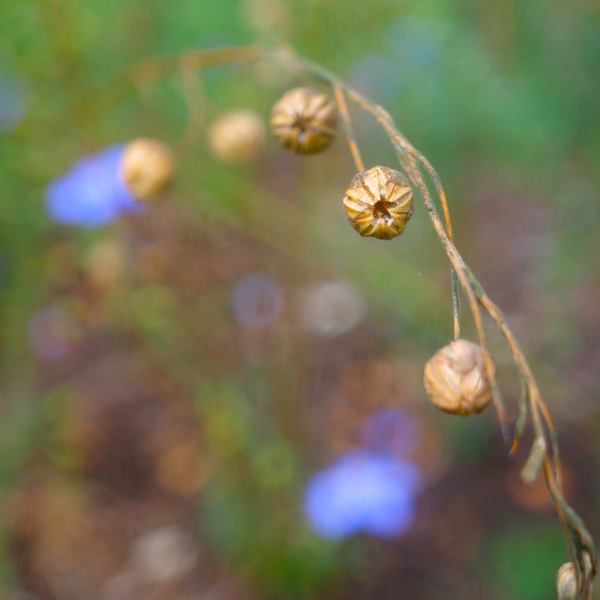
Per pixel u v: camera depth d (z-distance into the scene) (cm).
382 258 23
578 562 12
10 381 22
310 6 21
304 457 22
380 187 13
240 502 21
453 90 23
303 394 22
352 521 21
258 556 21
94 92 19
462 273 13
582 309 25
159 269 23
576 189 25
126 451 23
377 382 24
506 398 23
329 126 15
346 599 21
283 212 23
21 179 22
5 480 21
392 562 21
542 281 25
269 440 21
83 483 23
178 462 23
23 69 21
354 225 14
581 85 22
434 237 24
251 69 22
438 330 23
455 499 22
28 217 22
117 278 22
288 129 15
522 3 23
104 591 21
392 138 14
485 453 23
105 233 23
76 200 21
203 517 22
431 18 23
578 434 23
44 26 21
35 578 21
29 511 22
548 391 23
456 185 24
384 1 22
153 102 22
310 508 21
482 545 21
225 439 21
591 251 25
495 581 21
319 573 21
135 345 23
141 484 23
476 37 23
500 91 23
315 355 24
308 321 24
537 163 24
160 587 21
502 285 25
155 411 24
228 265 24
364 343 24
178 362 22
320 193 23
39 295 22
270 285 23
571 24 23
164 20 24
